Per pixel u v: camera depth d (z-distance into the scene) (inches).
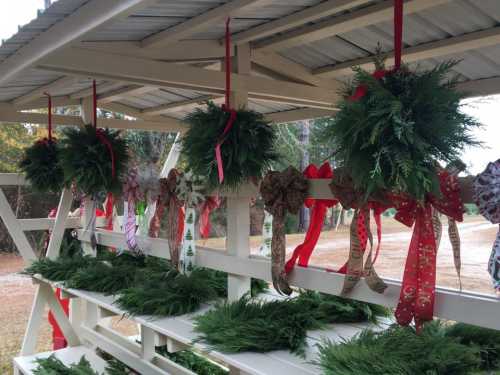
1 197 134.3
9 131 352.2
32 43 75.3
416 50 92.0
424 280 55.8
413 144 49.9
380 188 57.1
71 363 128.3
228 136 78.5
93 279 108.8
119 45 84.4
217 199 99.9
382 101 49.8
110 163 115.9
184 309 86.8
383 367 52.7
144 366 112.0
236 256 87.0
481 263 101.1
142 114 156.1
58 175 130.7
